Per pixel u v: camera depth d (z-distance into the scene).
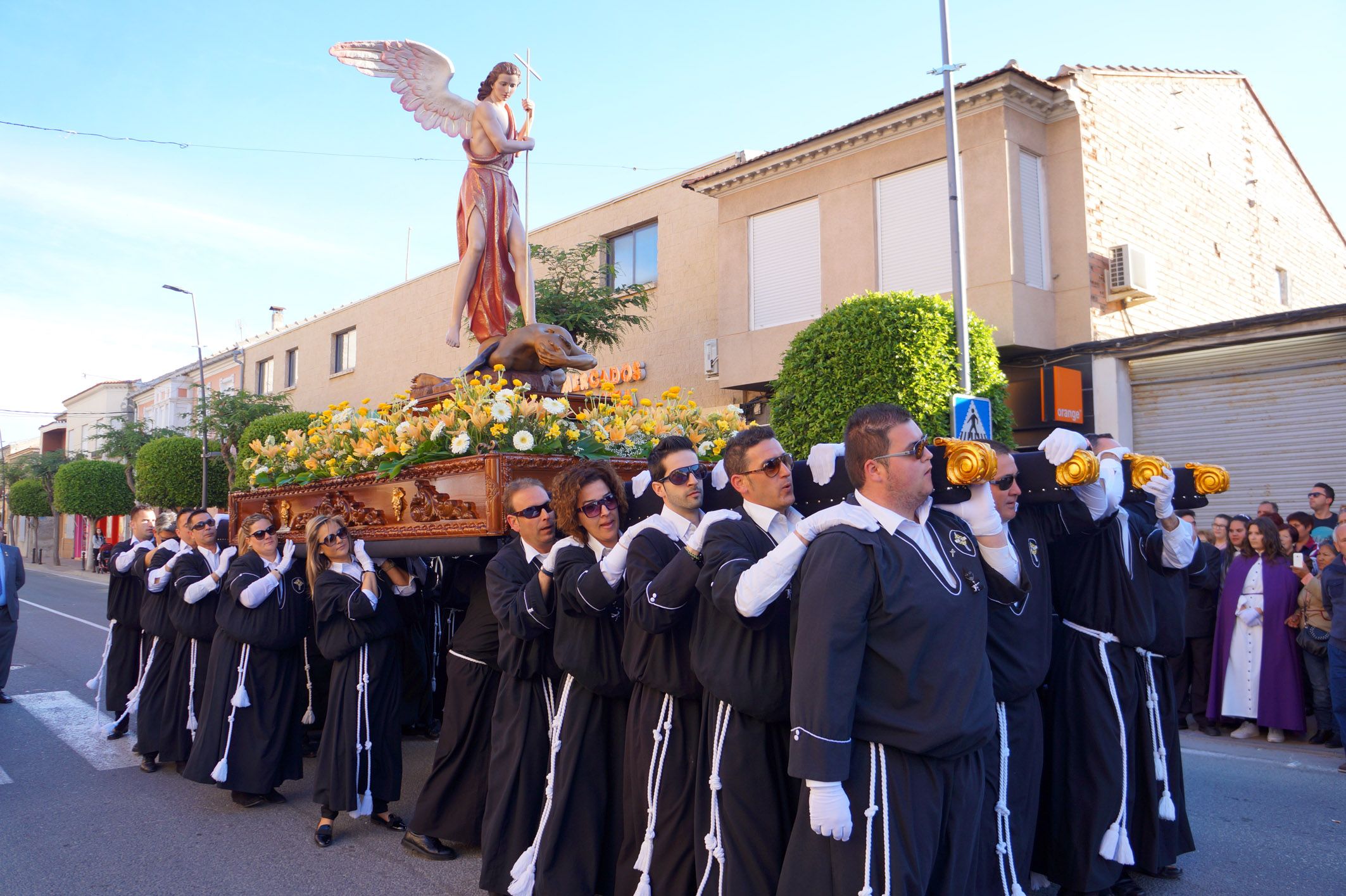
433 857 4.52
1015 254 11.62
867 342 10.72
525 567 3.97
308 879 4.34
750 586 2.66
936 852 2.51
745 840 2.96
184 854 4.71
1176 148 14.05
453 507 4.42
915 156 12.42
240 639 5.34
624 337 17.03
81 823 5.25
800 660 2.46
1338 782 5.81
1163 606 4.00
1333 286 18.98
